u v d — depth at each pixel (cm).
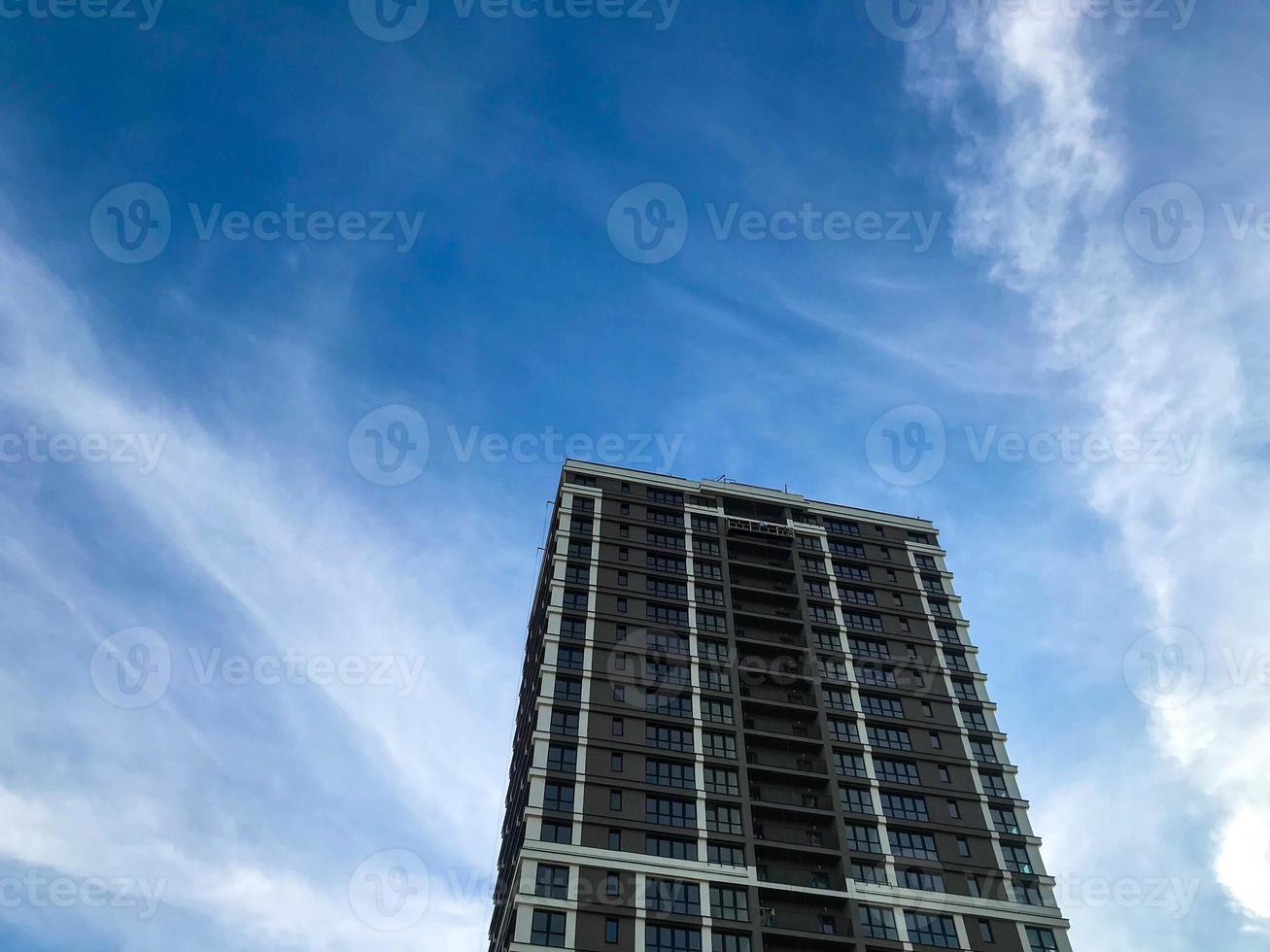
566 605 7994
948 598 9069
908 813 7188
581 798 6662
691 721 7350
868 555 9312
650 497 9225
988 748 7856
